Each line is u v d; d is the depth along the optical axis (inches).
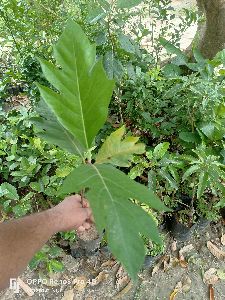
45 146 46.0
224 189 37.8
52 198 46.0
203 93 36.9
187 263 46.2
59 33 47.2
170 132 43.8
